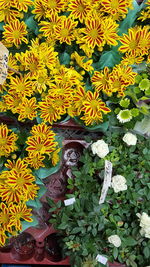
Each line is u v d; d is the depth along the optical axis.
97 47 0.70
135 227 0.73
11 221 0.67
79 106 0.69
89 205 0.71
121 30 0.73
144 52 0.68
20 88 0.67
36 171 0.71
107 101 0.71
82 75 0.72
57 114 0.68
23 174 0.66
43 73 0.67
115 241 0.68
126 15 0.72
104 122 0.70
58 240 0.79
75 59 0.70
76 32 0.69
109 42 0.67
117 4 0.68
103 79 0.69
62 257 0.79
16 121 0.73
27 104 0.67
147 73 0.72
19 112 0.68
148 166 0.72
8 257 0.78
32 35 0.74
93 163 0.72
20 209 0.68
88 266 0.68
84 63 0.67
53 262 0.78
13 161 0.68
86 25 0.67
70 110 0.70
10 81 0.69
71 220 0.73
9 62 0.69
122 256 0.73
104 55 0.70
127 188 0.72
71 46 0.72
